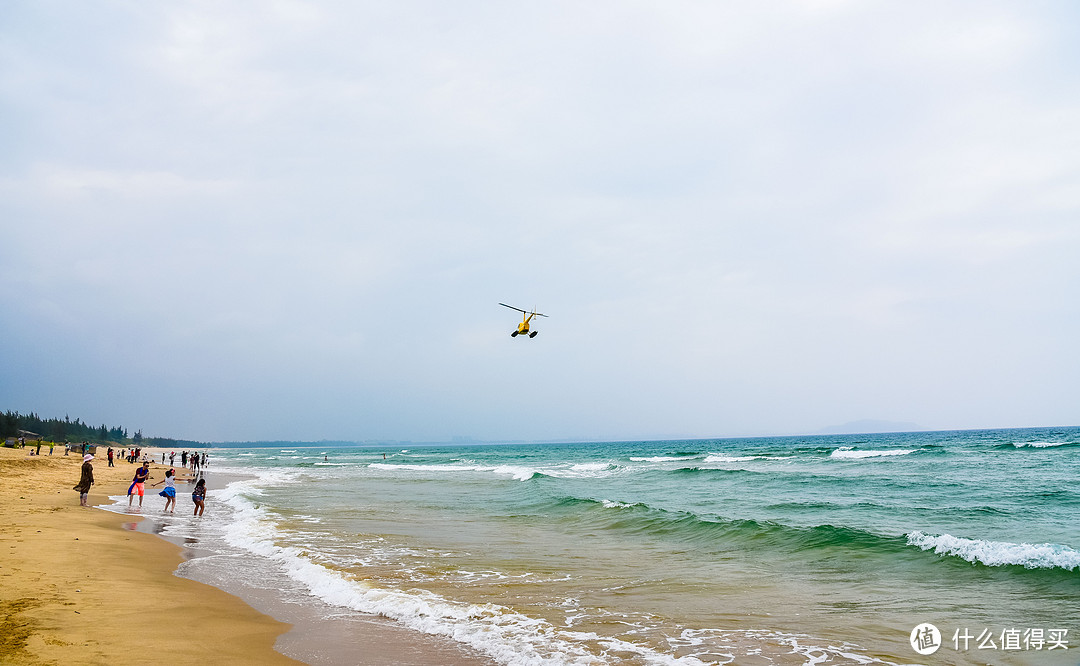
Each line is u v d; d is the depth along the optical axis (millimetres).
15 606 8383
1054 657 7387
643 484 34188
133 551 13328
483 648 7805
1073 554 11344
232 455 145875
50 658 6539
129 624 8008
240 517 20688
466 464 72938
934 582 11195
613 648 7852
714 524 16922
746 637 8305
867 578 11633
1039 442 69875
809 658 7531
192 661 6848
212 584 10852
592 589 10875
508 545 15328
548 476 40281
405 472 56156
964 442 81812
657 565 12945
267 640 7895
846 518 18578
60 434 145625
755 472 38406
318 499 27797
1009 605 9586
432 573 12078
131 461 62500
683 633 8461
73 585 9758
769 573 12164
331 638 8094
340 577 11336
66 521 16750
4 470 31922
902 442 104938
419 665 7156
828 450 69250
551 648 7832
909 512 19172
